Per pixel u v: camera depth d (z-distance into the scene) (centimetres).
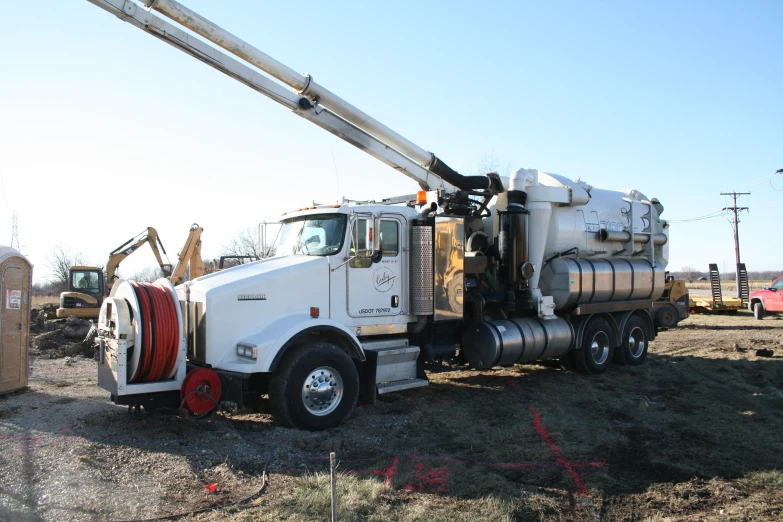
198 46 716
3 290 798
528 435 657
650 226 1195
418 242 790
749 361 1227
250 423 671
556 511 446
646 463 567
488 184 967
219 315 642
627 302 1131
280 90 788
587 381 993
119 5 654
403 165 916
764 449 612
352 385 679
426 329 857
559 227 1026
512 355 904
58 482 452
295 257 741
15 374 820
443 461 553
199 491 454
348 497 443
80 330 1473
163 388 601
